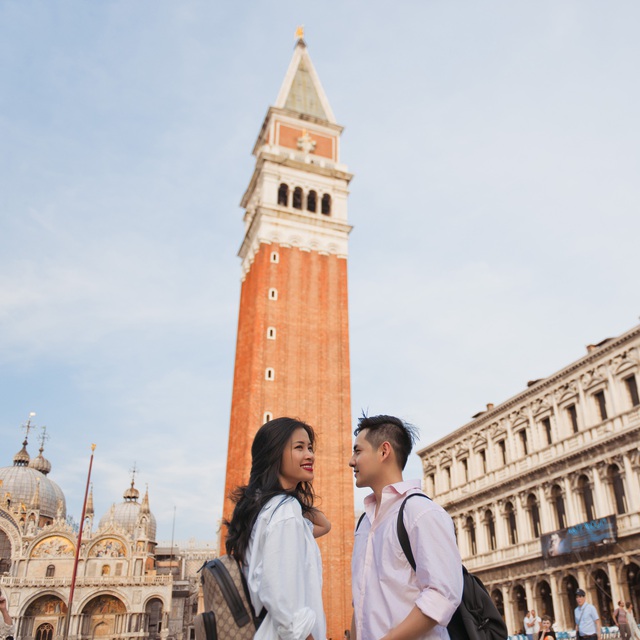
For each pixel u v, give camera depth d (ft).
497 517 201.67
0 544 355.15
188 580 417.49
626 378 161.89
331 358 265.54
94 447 270.46
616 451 158.40
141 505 454.81
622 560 149.18
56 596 326.24
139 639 322.34
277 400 250.78
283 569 17.40
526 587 182.60
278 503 19.15
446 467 238.68
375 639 19.76
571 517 170.09
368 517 23.36
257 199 301.02
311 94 324.19
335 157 308.40
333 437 251.60
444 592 18.12
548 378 187.32
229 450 257.75
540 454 187.11
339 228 290.15
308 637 17.01
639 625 143.23
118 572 341.41
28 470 428.56
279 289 269.23
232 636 18.01
